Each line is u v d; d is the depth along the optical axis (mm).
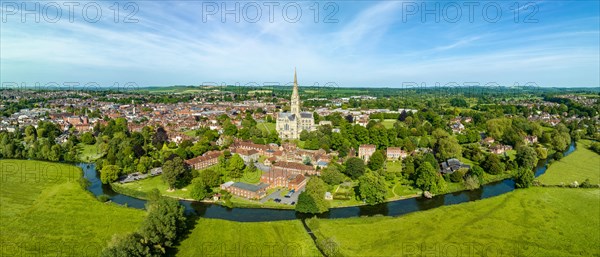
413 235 132375
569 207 160875
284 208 160500
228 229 136375
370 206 165875
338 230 136250
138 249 103562
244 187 174625
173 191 181625
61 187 184250
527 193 178250
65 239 127688
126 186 189000
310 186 160125
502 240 129375
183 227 129625
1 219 143375
